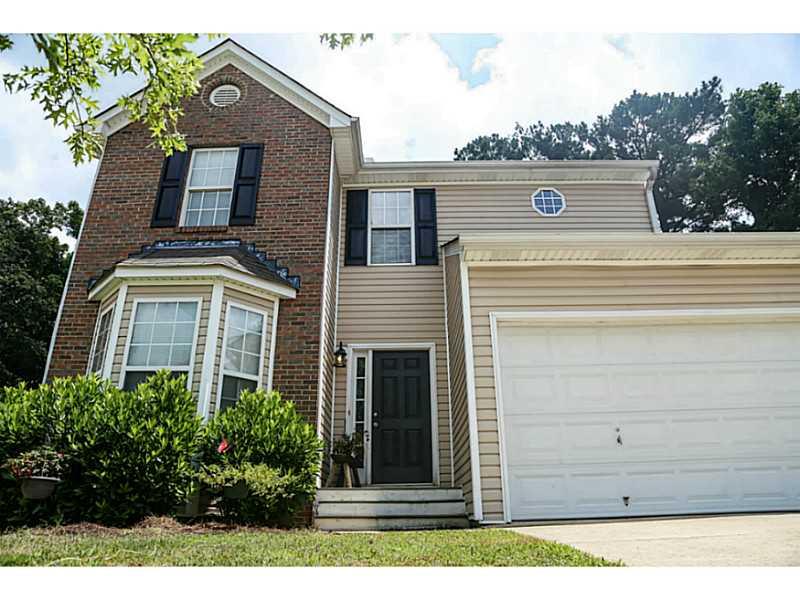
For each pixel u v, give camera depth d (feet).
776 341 23.54
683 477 21.49
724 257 23.82
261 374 24.04
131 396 18.08
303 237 27.45
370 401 29.37
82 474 16.99
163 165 29.40
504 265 23.57
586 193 35.27
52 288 74.69
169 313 23.08
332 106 29.99
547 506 20.88
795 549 10.80
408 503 22.36
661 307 23.24
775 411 22.52
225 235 27.68
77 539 12.92
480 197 34.71
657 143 77.87
